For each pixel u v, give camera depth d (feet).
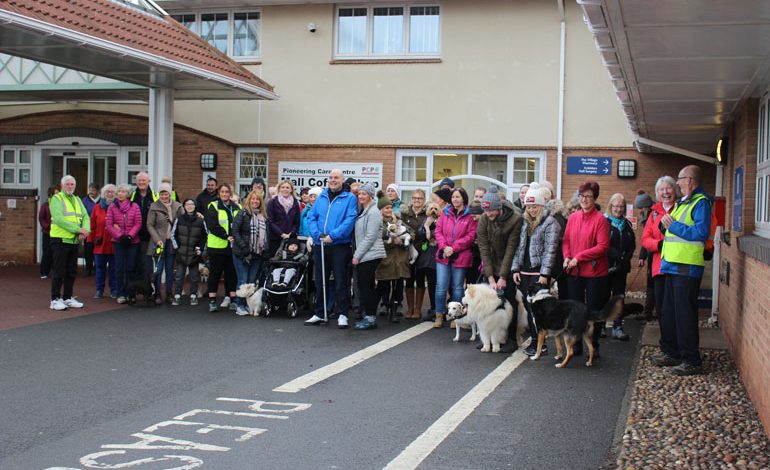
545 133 55.47
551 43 55.26
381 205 38.40
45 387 24.59
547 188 31.53
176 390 24.52
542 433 20.44
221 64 51.85
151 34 47.52
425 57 57.47
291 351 30.94
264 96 55.26
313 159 59.16
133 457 18.03
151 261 44.09
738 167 33.88
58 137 64.18
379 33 58.39
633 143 53.72
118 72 46.34
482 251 32.09
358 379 26.35
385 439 19.71
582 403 23.61
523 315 32.48
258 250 39.83
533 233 30.71
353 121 58.54
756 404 22.65
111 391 24.25
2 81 55.52
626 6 19.98
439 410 22.57
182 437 19.65
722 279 36.76
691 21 21.16
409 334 35.24
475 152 56.85
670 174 53.42
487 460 18.19
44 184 65.26
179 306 42.65
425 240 38.91
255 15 60.34
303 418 21.56
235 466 17.52
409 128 57.62
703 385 25.80
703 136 43.65
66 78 54.60
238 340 33.04
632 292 53.42
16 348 30.48
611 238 33.96
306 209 42.75
